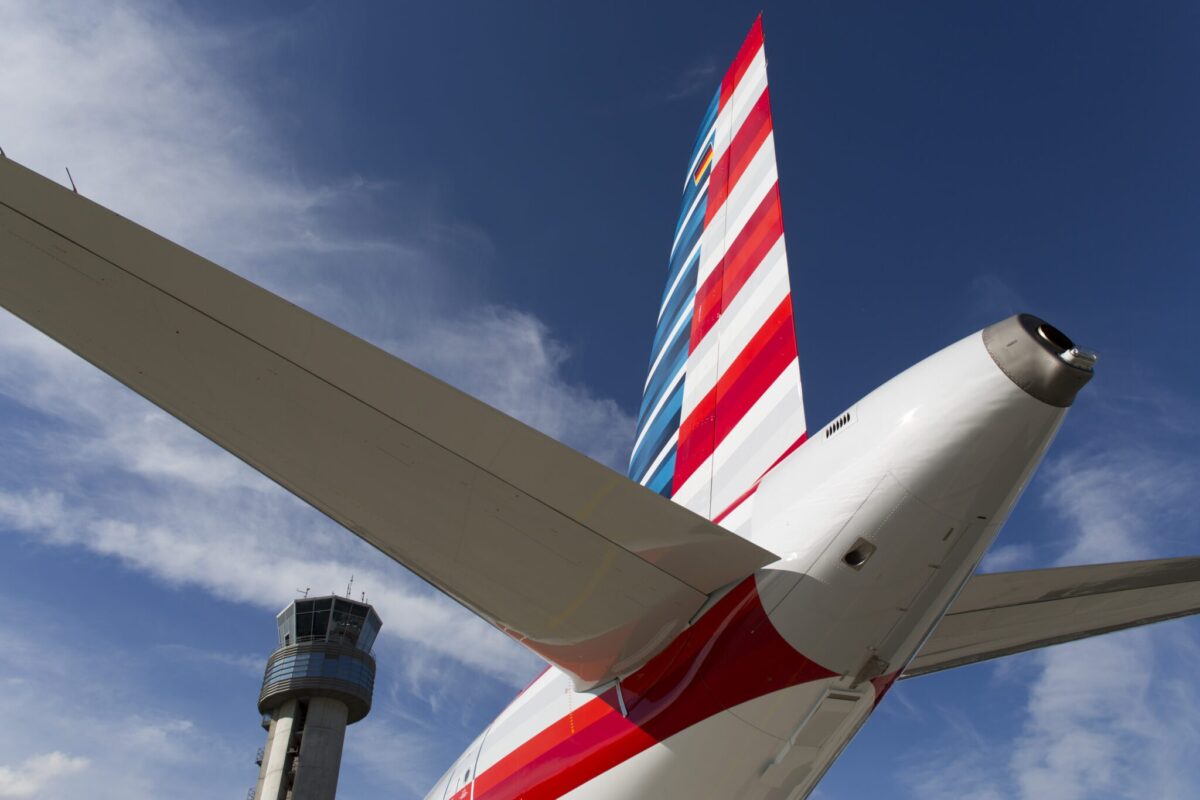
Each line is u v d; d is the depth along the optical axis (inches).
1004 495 187.9
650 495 168.1
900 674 202.1
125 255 154.9
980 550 191.9
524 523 176.6
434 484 172.7
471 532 179.5
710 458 302.2
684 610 199.6
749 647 195.3
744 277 325.4
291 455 176.4
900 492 189.8
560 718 238.1
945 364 195.8
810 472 209.2
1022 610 245.1
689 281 384.5
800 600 191.6
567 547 180.7
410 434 167.3
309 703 3043.8
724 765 201.2
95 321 164.9
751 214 340.8
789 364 277.1
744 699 196.5
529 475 167.9
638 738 211.3
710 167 414.6
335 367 161.6
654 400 377.1
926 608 193.2
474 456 167.3
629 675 218.7
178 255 153.8
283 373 164.9
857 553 191.6
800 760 199.8
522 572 187.5
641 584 191.0
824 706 195.2
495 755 262.5
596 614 198.8
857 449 200.2
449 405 162.9
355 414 166.2
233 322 160.6
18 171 149.4
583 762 221.8
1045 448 187.0
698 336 345.4
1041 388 181.2
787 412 269.0
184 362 166.4
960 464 186.9
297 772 2910.9
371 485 175.9
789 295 291.6
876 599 190.7
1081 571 233.1
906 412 195.5
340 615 3240.7
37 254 157.9
